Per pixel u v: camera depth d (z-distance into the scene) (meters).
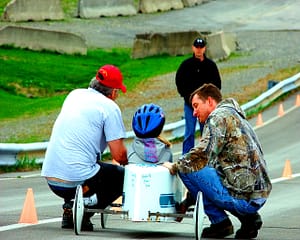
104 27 92.06
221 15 101.38
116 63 76.44
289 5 106.12
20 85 63.75
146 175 16.88
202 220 16.77
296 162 36.69
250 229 17.48
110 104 18.09
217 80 29.22
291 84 59.94
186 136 29.30
